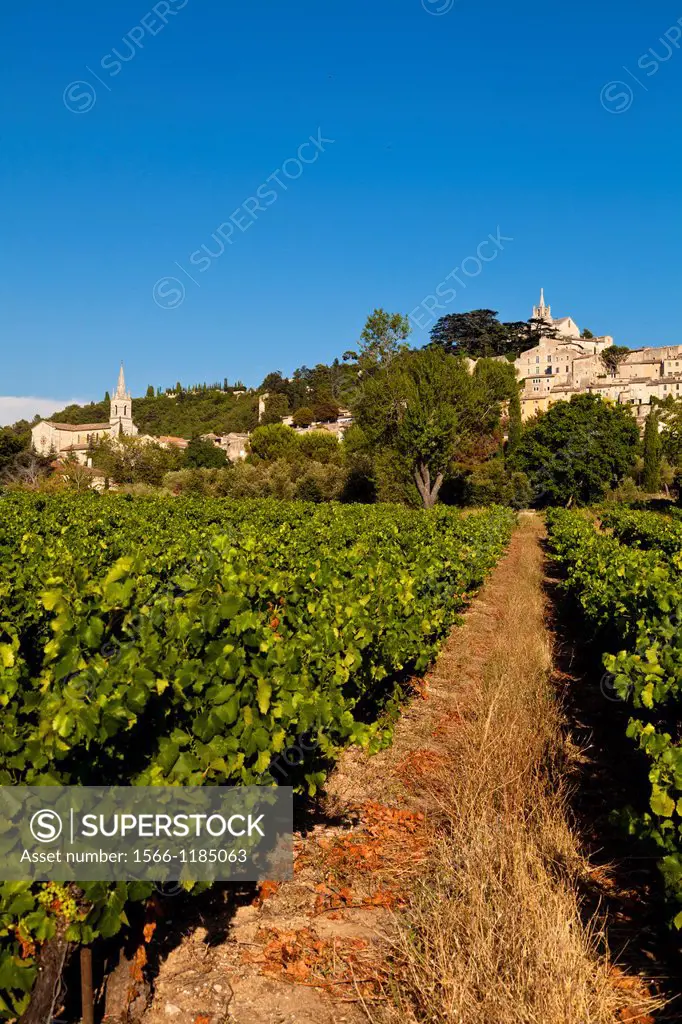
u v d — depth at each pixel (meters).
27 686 3.49
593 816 5.10
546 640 10.36
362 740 4.77
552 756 5.77
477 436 46.06
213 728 3.46
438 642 8.52
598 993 3.05
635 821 4.10
